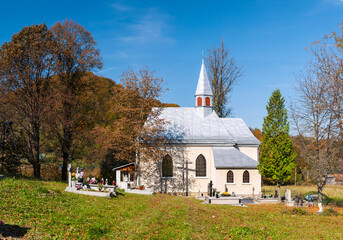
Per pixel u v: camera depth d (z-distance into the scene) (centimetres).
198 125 5125
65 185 2986
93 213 1978
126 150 4231
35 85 3838
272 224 2231
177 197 4006
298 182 7138
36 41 3775
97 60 4406
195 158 4834
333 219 2592
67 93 4059
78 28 4309
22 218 1562
